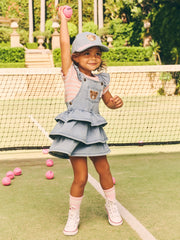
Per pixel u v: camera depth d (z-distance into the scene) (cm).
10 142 839
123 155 662
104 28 3119
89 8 3706
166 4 2241
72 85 327
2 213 371
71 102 326
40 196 427
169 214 362
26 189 456
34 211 377
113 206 338
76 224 319
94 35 332
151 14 2383
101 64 363
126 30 3045
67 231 314
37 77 2173
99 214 366
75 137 307
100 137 321
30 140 861
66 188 461
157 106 1634
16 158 649
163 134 927
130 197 418
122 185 469
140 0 2375
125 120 1200
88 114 320
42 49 3191
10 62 2503
